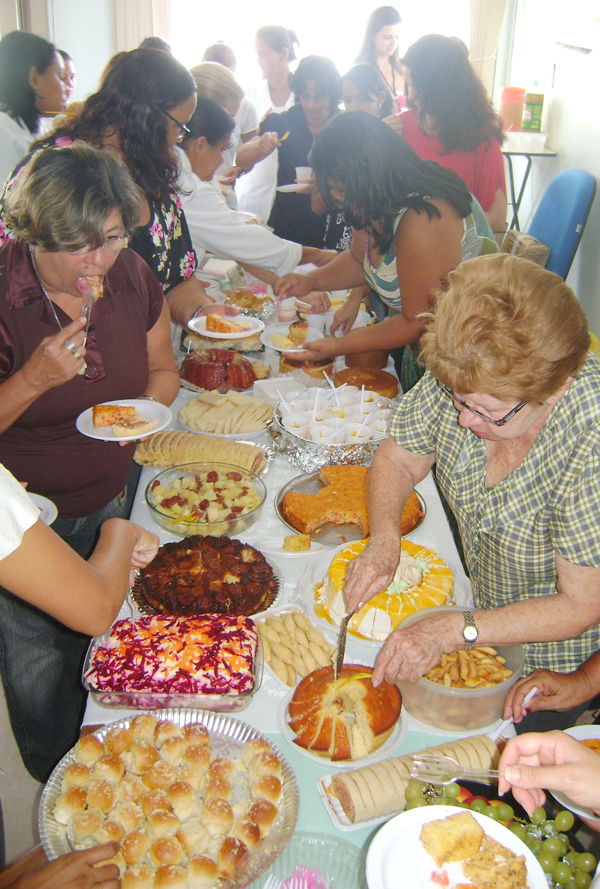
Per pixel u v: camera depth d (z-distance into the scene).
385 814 1.01
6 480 0.91
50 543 0.94
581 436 1.10
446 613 1.22
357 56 5.13
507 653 1.23
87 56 6.43
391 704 1.13
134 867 0.93
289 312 2.85
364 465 1.88
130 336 1.80
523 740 0.91
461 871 0.81
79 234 1.42
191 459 1.88
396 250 2.19
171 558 1.46
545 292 0.96
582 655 1.34
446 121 3.48
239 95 3.58
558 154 5.36
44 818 0.99
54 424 1.75
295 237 4.17
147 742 1.09
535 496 1.19
